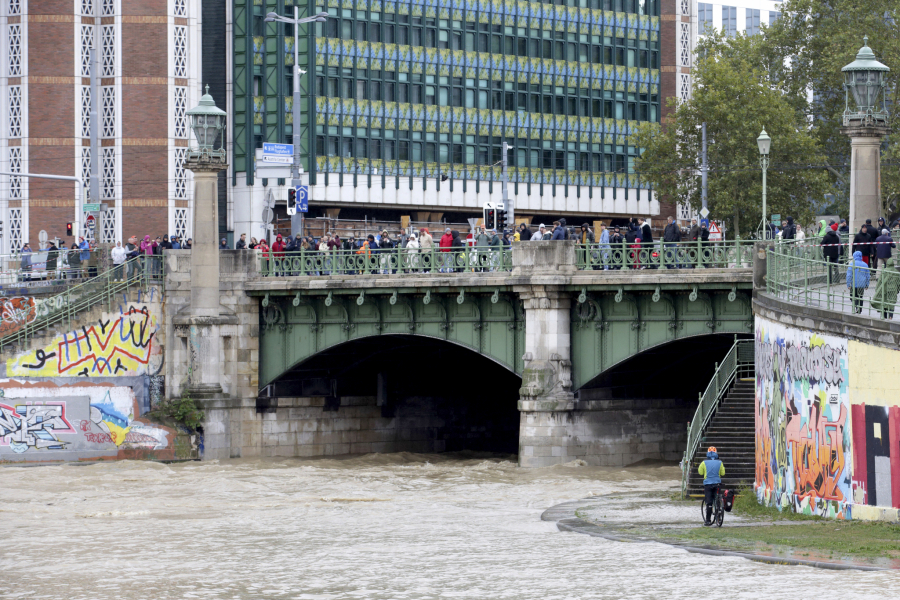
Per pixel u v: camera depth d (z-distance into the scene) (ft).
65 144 509.35
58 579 171.42
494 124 602.03
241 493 269.85
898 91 491.31
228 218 554.46
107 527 220.64
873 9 515.91
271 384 340.39
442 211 593.42
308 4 551.18
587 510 222.28
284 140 547.90
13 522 227.61
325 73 556.92
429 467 318.04
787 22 536.83
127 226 511.81
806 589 145.89
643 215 645.51
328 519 228.22
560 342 291.99
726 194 483.92
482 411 385.50
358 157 566.36
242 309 335.47
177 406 328.49
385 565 175.63
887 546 165.99
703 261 271.90
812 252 231.50
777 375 213.25
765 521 196.95
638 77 638.94
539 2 612.29
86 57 513.86
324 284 317.63
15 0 511.40
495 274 296.10
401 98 578.66
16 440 316.40
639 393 317.63
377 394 362.12
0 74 512.63
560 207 618.44
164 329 333.42
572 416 296.51
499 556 178.91
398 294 311.88
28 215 510.17
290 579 167.63
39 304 327.06
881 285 184.75
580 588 154.30
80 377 322.55
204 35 551.18
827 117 533.96
